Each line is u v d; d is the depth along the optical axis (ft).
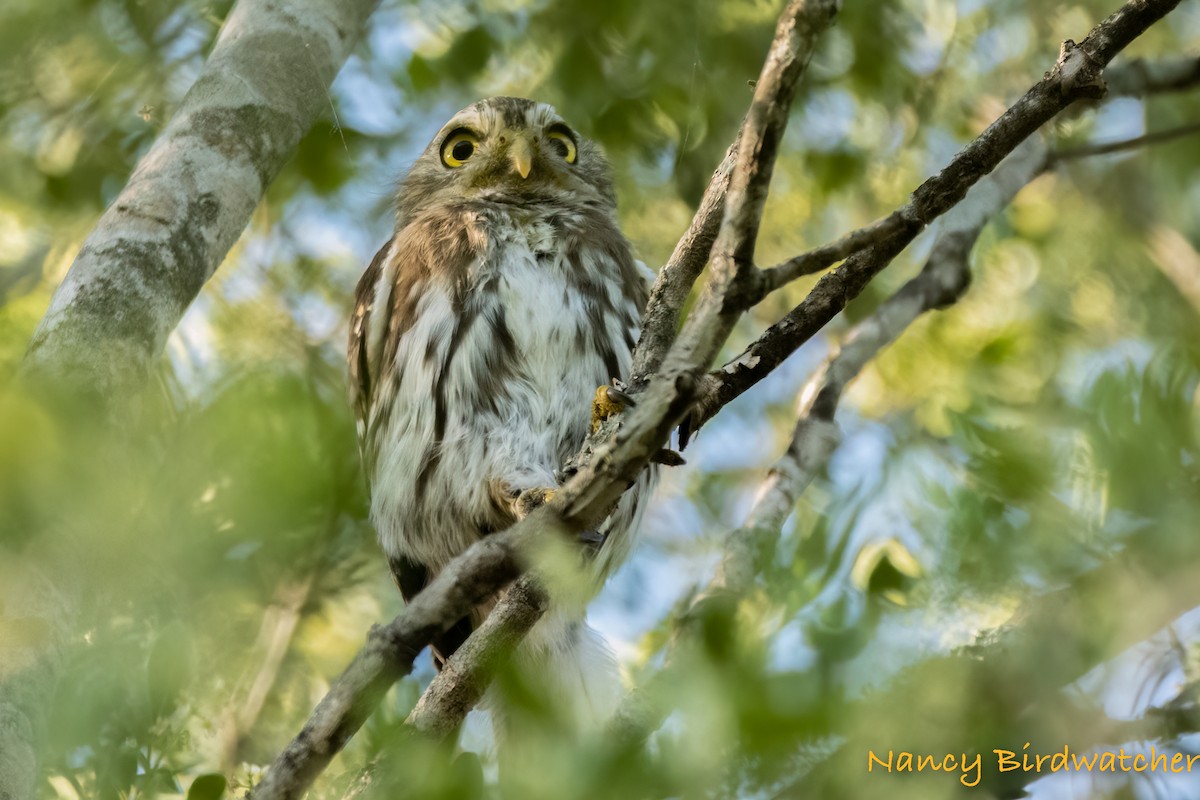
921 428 33.37
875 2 46.19
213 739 28.07
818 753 20.01
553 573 22.82
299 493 18.74
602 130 46.24
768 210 48.80
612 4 45.01
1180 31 48.01
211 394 19.76
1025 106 23.67
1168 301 43.37
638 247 47.96
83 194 43.91
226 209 29.12
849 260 24.14
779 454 46.50
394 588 41.98
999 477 26.43
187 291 27.91
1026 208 46.09
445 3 46.73
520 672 20.31
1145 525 25.77
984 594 23.71
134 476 18.25
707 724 17.81
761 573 24.44
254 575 20.16
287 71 31.24
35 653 20.57
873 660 20.81
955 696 20.84
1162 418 27.91
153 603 21.61
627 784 18.69
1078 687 23.80
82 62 44.65
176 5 44.68
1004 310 43.50
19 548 20.07
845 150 45.85
